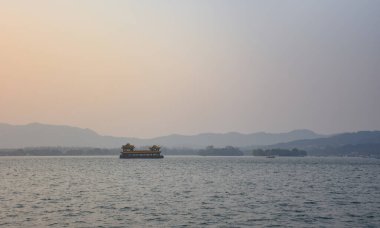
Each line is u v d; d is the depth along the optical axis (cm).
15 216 5497
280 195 8000
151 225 5000
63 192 8331
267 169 18962
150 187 9494
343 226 5019
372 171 17812
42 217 5447
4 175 13938
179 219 5388
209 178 12619
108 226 4928
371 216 5681
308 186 9994
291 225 5059
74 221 5203
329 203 6906
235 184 10438
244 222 5216
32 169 18488
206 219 5397
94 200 7100
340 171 17562
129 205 6531
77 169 18375
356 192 8656
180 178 12538
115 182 10912
